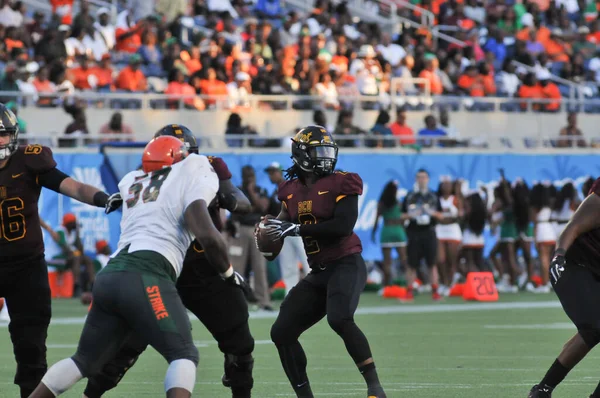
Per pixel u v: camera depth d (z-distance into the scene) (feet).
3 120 63.00
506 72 253.03
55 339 120.57
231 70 219.41
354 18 265.75
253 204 157.58
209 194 55.67
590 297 65.98
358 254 71.26
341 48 239.71
